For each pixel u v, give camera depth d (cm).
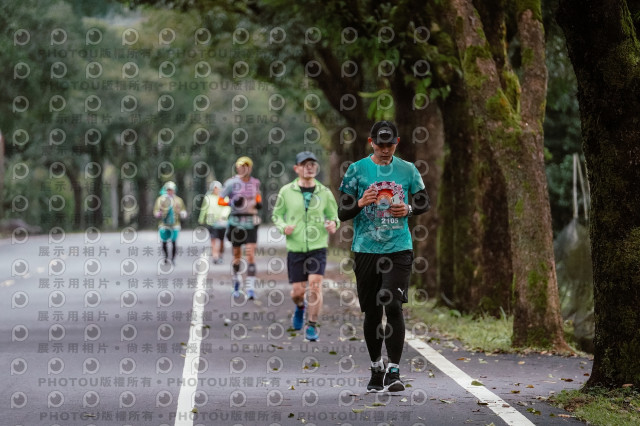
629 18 1705
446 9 2683
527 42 2638
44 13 8444
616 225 1722
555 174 4984
